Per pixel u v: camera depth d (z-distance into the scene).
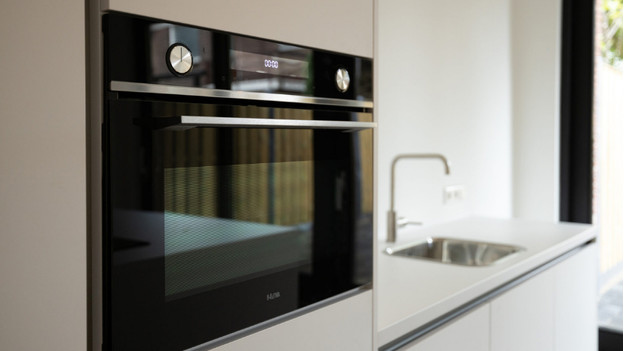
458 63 3.13
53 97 0.75
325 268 1.23
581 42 3.61
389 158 2.64
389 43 2.60
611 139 3.82
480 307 1.80
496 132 3.51
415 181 2.84
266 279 1.09
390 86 2.62
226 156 1.00
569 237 2.58
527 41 3.63
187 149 0.93
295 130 1.14
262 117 1.06
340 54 1.24
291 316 1.15
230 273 1.02
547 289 2.29
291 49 1.11
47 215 0.75
